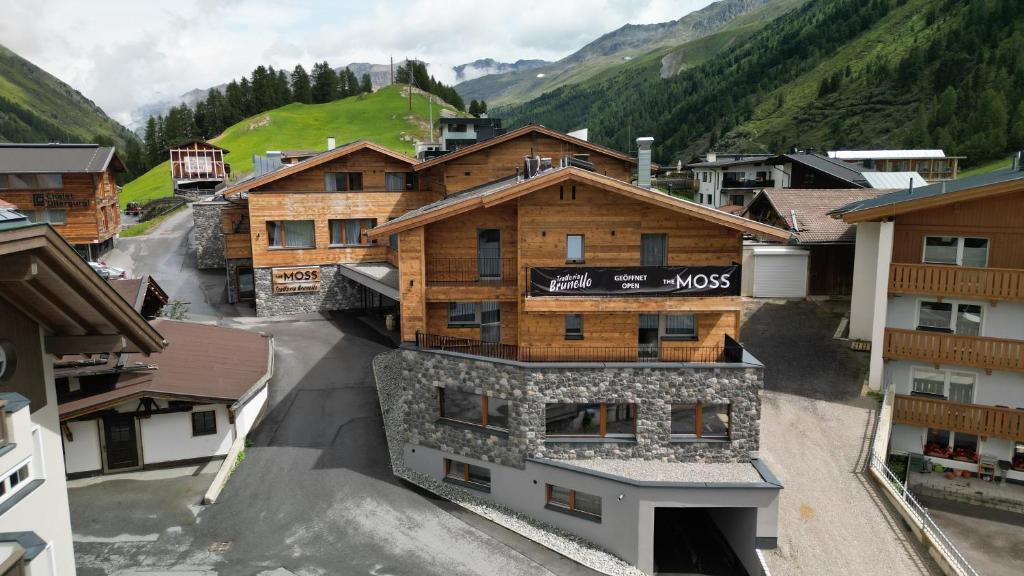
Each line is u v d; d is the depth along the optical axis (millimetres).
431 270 24984
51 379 12328
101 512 21125
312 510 21641
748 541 20672
